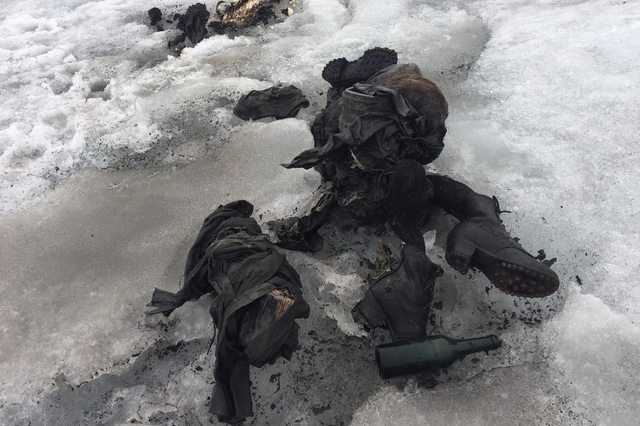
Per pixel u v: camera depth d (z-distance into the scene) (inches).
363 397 103.3
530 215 133.4
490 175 147.2
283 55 223.0
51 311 127.8
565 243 126.2
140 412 104.4
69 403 108.1
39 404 108.5
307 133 175.3
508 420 96.5
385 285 111.5
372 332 113.9
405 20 236.4
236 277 103.7
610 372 99.8
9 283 136.3
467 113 173.9
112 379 111.3
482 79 189.6
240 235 118.3
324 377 107.2
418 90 130.7
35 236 150.3
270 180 159.9
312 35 236.8
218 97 201.6
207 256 112.8
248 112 186.5
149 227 149.6
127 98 206.4
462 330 112.6
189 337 117.3
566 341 105.2
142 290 130.4
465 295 117.6
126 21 273.6
